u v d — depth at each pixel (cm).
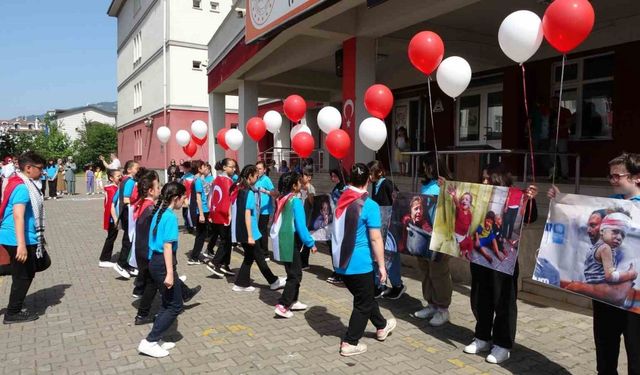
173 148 2514
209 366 413
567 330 479
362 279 423
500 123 1209
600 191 723
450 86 497
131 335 489
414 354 435
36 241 531
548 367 401
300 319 535
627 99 912
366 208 423
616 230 329
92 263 847
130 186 718
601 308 338
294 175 536
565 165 927
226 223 717
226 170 733
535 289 584
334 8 742
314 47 1030
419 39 509
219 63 1515
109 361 425
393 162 1518
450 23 947
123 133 3766
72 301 611
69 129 7119
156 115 2745
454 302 582
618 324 331
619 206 330
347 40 904
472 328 500
